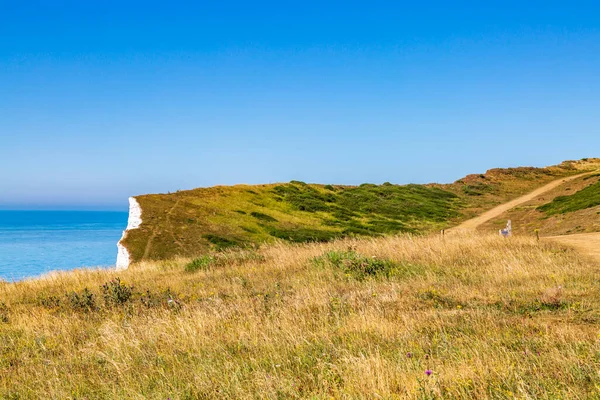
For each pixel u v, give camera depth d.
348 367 5.82
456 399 4.74
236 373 5.97
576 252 16.25
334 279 12.98
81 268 19.69
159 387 5.86
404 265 14.14
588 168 98.88
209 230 43.66
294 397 5.25
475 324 7.65
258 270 15.38
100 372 6.73
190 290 12.73
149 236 40.53
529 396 4.48
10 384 6.43
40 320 9.97
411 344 6.69
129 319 9.76
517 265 12.94
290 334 7.62
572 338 6.50
